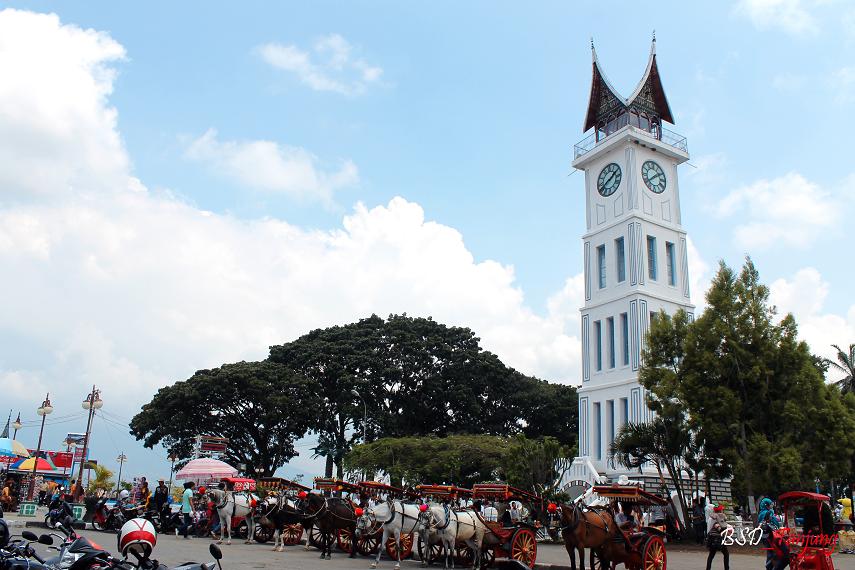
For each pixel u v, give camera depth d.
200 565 11.06
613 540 19.08
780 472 32.66
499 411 82.38
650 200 62.25
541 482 35.12
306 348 79.06
